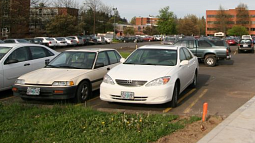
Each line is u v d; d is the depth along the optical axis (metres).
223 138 4.95
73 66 8.44
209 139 4.90
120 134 5.02
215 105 7.52
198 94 8.92
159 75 6.86
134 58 8.29
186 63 7.77
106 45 46.25
